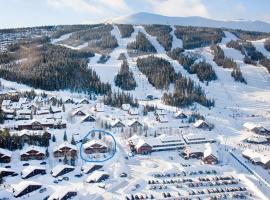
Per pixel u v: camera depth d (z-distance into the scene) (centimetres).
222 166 15588
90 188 13138
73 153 15912
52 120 19875
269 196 12975
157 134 19500
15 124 19612
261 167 15562
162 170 15000
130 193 12962
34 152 15425
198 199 12612
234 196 12900
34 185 12688
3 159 14912
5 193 12444
